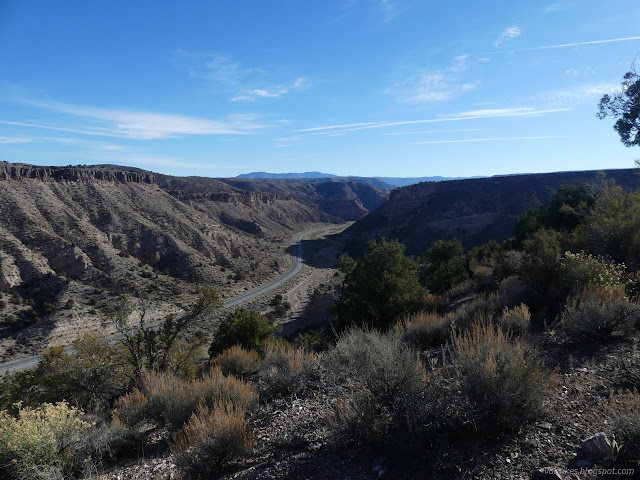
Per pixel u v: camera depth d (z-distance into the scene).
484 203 101.38
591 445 2.98
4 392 15.30
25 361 39.88
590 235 11.16
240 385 6.31
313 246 144.50
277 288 82.50
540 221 25.98
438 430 3.60
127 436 6.05
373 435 3.72
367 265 18.33
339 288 21.73
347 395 5.08
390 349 4.31
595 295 6.44
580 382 4.19
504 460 3.11
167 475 4.48
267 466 3.96
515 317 6.88
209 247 101.38
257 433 5.05
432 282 26.94
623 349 4.91
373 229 137.38
